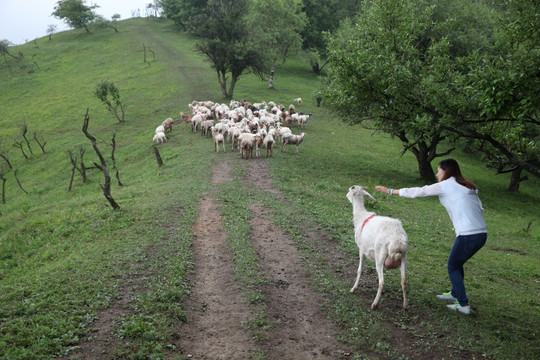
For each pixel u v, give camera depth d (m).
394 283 8.76
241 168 22.73
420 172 27.77
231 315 7.17
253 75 65.81
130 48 83.38
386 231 6.89
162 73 63.72
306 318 7.13
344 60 11.12
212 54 49.09
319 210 15.47
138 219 13.54
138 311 7.07
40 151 41.25
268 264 9.69
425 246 13.18
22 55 84.12
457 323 6.93
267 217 13.85
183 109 45.59
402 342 6.36
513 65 8.48
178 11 95.94
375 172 28.16
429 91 9.86
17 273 11.34
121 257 9.84
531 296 9.55
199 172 21.70
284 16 59.88
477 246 6.74
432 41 13.14
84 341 6.14
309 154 29.80
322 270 9.36
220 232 12.07
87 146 39.25
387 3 12.46
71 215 16.09
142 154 33.25
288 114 40.28
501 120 9.28
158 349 5.87
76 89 61.97
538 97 8.12
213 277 8.89
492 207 26.27
